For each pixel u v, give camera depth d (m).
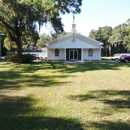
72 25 37.09
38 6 21.27
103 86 9.55
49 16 22.02
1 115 5.23
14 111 5.57
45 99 6.95
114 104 6.30
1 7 22.39
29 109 5.75
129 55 30.39
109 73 15.16
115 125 4.53
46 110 5.64
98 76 13.36
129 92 8.13
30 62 26.05
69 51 35.38
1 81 11.17
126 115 5.22
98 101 6.67
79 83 10.45
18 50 26.11
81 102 6.54
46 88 9.04
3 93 7.96
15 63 24.86
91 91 8.34
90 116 5.13
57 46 34.25
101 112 5.47
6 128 4.36
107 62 28.72
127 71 16.69
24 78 12.38
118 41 68.75
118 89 8.79
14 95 7.60
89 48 34.31
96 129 4.29
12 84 10.16
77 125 4.52
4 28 27.06
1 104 6.30
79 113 5.37
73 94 7.76
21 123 4.65
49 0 22.66
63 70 17.34
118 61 31.38
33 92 8.15
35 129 4.29
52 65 22.25
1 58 38.44
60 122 4.70
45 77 12.84
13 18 23.89
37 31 23.83
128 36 64.56
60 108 5.84
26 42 28.59
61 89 8.79
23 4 20.77
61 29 23.88
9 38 26.02
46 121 4.77
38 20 22.03
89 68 19.30
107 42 75.25
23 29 25.14
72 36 33.91
